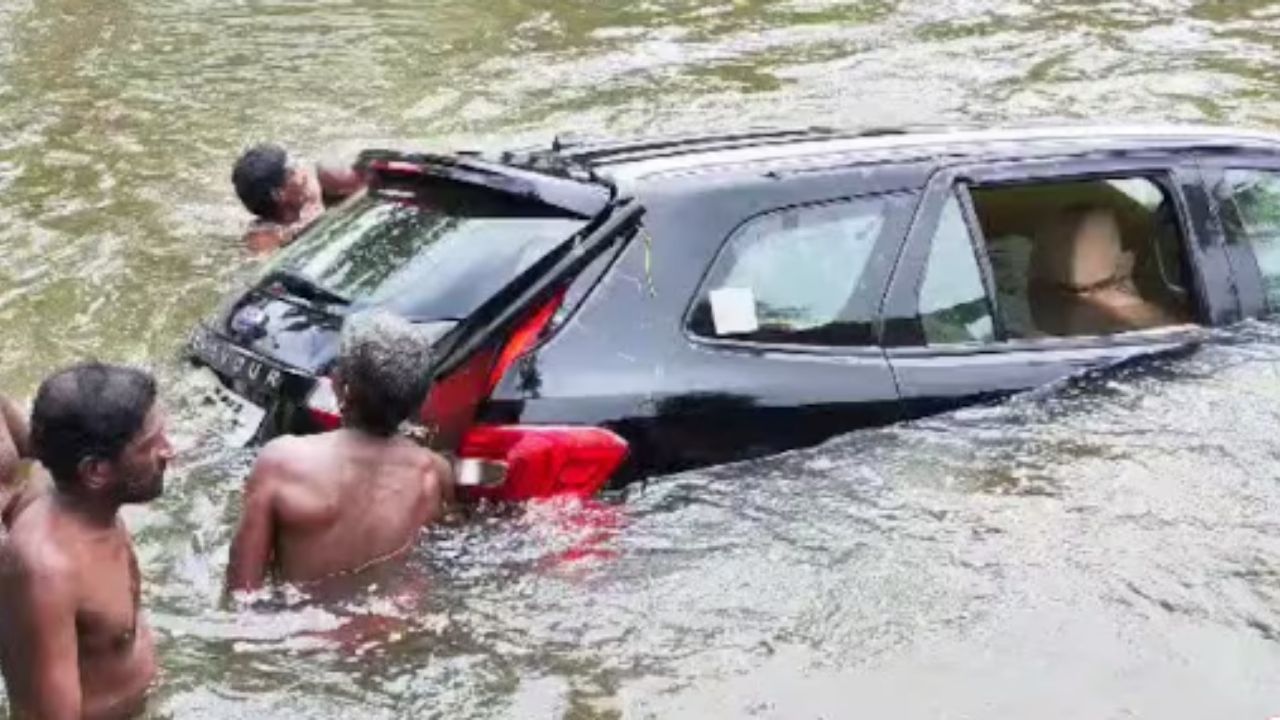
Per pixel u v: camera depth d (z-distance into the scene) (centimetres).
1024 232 629
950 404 593
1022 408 602
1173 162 657
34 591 409
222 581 514
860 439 575
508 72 1320
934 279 603
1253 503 568
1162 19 1452
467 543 522
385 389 501
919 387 588
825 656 491
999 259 623
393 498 508
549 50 1387
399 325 511
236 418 565
